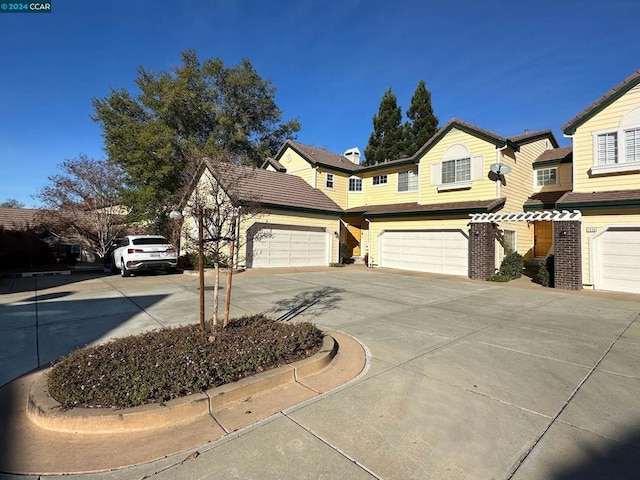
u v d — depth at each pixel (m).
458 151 16.02
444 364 4.50
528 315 7.40
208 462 2.55
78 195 17.97
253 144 29.83
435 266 15.52
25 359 4.69
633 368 4.45
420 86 29.45
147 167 19.72
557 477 2.44
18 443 2.76
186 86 24.31
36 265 18.33
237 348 4.07
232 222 5.11
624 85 11.13
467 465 2.54
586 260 11.27
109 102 21.69
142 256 13.12
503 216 12.91
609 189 11.53
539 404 3.46
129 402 3.07
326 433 2.92
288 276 13.50
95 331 5.95
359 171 22.14
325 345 4.80
